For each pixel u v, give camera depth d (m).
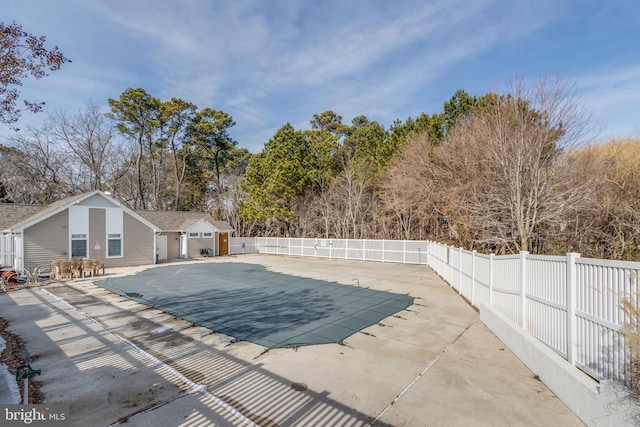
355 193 26.06
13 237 15.42
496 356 5.10
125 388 4.08
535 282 4.79
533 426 3.18
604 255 10.10
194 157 34.81
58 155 26.81
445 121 21.30
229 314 7.84
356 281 12.99
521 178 11.81
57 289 11.40
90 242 17.05
